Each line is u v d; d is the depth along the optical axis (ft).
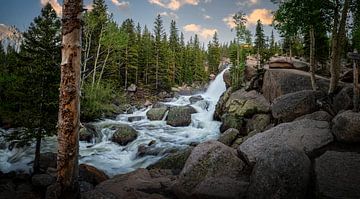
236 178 27.73
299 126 33.06
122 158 57.77
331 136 29.96
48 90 44.29
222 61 299.38
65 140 22.25
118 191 30.25
